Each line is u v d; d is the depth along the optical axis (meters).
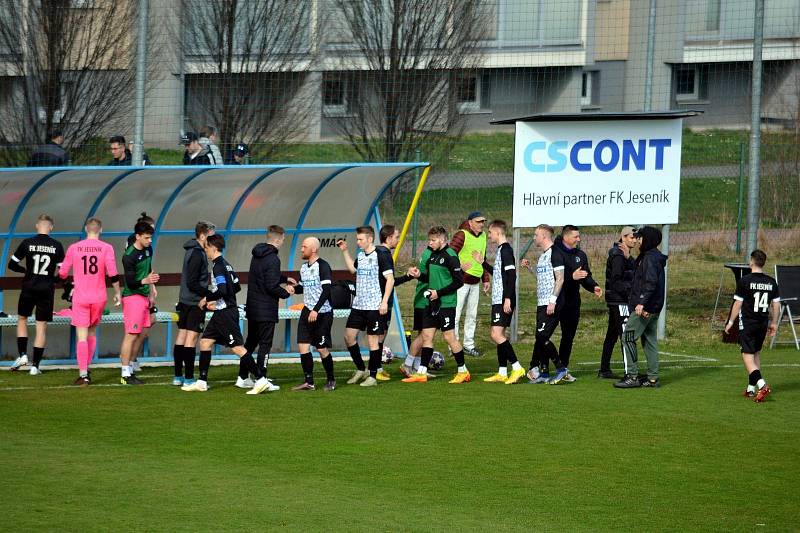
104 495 31.30
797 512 31.02
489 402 46.44
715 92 135.12
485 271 59.78
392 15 89.06
